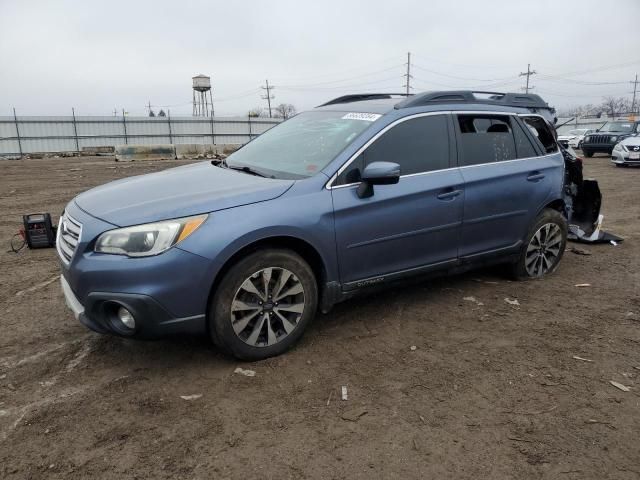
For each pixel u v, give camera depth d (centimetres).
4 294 477
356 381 321
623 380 328
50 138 4091
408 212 392
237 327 328
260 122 4822
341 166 366
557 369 340
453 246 432
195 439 264
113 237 300
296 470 243
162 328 306
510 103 510
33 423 276
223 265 314
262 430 272
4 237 737
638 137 1872
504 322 414
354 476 239
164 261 297
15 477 236
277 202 335
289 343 353
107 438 264
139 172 1847
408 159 402
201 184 361
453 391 311
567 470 246
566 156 642
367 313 427
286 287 346
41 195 1202
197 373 328
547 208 514
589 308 447
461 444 263
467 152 440
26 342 373
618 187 1288
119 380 320
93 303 303
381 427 276
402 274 404
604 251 647
